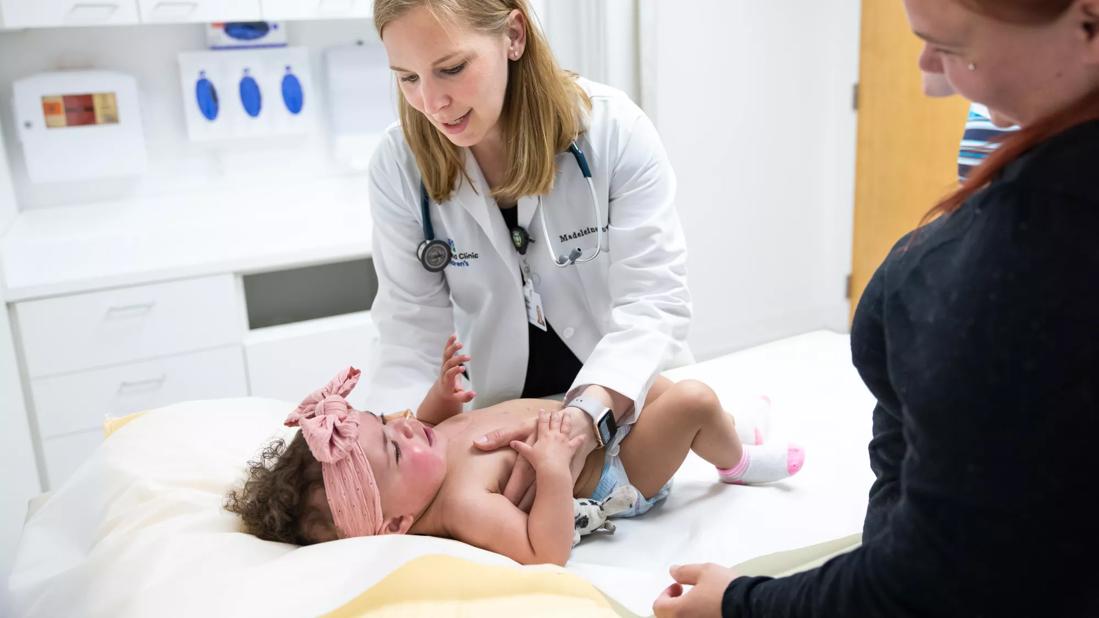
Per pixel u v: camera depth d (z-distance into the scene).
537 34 1.33
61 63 2.66
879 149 3.63
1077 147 0.54
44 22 2.36
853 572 0.63
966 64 0.57
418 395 1.53
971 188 0.61
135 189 2.83
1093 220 0.53
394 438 1.24
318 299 3.04
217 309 2.50
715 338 3.76
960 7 0.54
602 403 1.31
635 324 1.40
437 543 1.12
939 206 0.63
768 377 1.81
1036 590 0.55
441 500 1.25
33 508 1.47
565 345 1.67
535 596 1.01
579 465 1.28
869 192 3.73
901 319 0.62
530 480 1.29
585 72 3.03
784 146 3.70
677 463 1.37
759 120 3.61
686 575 0.79
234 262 2.48
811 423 1.62
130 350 2.43
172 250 2.53
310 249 2.57
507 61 1.33
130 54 2.72
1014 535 0.54
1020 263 0.54
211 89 2.79
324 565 1.05
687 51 3.36
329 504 1.19
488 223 1.48
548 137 1.38
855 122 3.72
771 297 3.86
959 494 0.55
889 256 0.68
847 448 1.53
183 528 1.20
